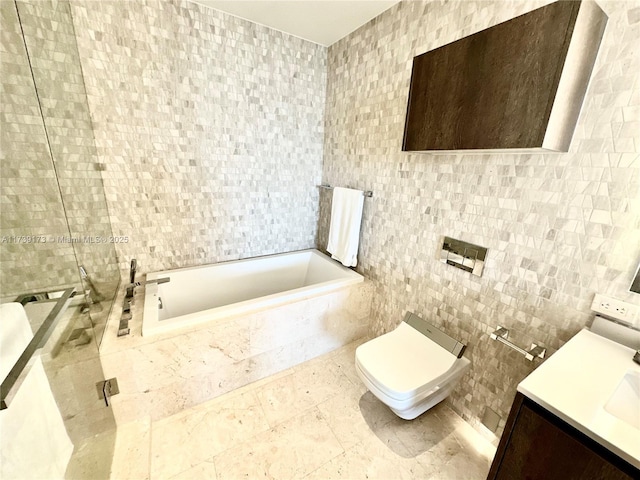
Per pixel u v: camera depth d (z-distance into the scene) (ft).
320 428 4.99
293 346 6.25
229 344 5.33
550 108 3.05
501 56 3.43
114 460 4.17
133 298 5.77
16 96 3.23
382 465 4.43
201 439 4.68
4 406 2.28
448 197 5.15
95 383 4.07
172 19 5.67
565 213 3.68
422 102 4.58
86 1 4.94
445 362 4.83
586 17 2.84
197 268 7.07
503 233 4.40
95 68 5.24
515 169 4.13
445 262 5.34
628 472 2.02
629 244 3.19
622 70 3.07
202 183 6.85
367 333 7.59
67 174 4.31
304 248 9.14
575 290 3.69
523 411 2.65
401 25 5.58
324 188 8.48
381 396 4.29
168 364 4.79
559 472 2.43
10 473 2.29
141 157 6.01
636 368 2.91
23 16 3.49
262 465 4.34
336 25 6.55
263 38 6.72
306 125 7.98
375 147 6.61
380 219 6.73
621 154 3.16
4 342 2.54
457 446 4.81
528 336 4.26
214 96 6.48
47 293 3.37
